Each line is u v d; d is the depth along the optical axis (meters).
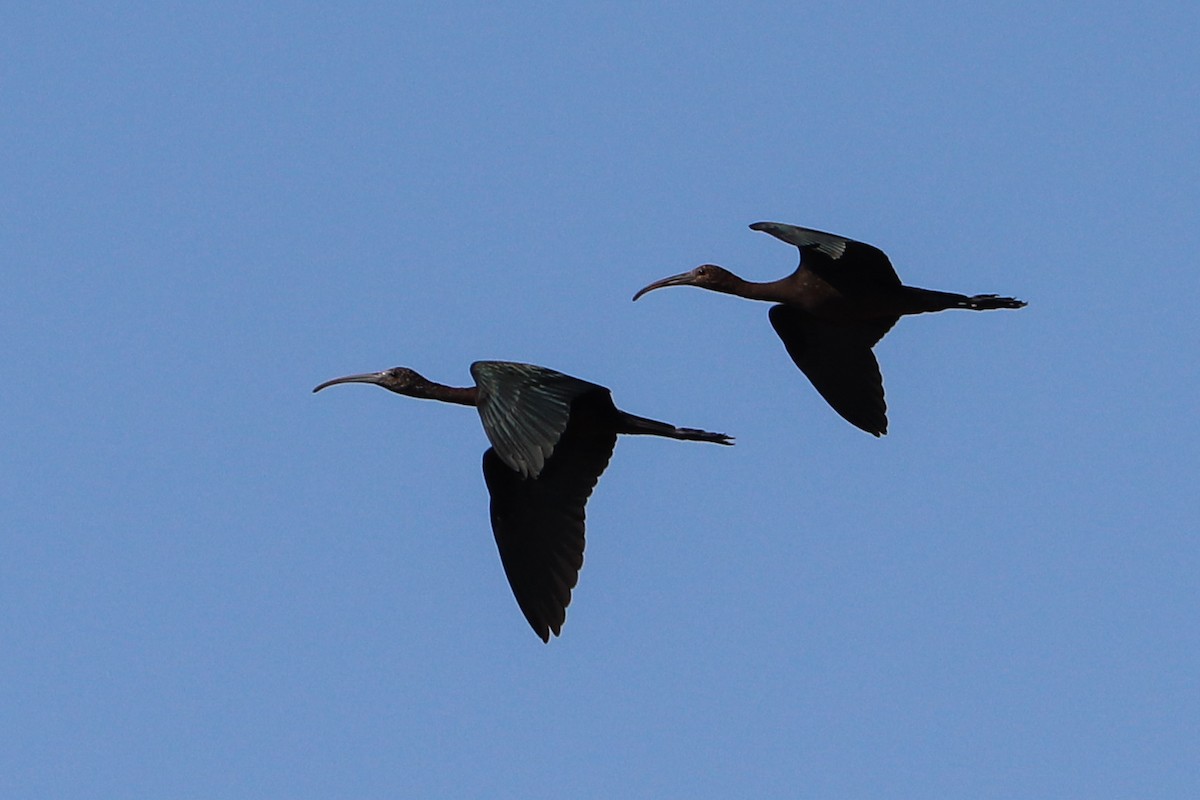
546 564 20.75
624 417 20.97
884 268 22.47
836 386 23.91
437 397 22.62
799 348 23.88
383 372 22.64
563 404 17.95
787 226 19.33
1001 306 22.55
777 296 23.16
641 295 23.36
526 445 17.62
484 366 17.98
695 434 21.30
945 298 22.53
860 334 23.69
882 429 23.70
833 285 22.89
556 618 20.56
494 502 20.95
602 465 21.08
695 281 23.25
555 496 20.89
